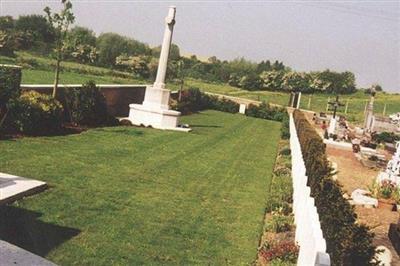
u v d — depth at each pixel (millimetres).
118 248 8969
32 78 39469
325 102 78000
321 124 44000
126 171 15148
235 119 44344
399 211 15438
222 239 10602
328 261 6910
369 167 23375
